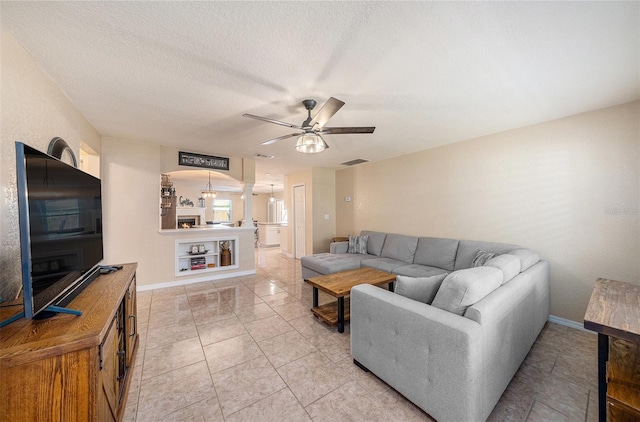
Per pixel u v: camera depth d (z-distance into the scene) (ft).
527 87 6.76
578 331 8.32
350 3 4.04
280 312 9.86
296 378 6.01
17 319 3.57
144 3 4.03
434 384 4.60
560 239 8.91
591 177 8.27
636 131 7.49
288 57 5.50
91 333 3.22
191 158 13.73
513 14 4.26
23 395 2.89
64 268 4.28
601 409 4.13
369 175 16.96
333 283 9.06
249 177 15.76
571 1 3.99
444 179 12.56
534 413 4.94
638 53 5.24
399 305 5.27
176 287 13.00
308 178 19.54
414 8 4.14
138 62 5.65
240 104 7.80
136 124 9.59
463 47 5.13
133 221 12.07
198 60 5.59
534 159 9.53
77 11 4.16
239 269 15.29
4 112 4.37
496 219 10.63
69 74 6.07
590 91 6.96
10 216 4.43
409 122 9.38
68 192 4.51
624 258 7.70
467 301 4.76
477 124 9.60
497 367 4.91
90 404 3.15
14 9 4.07
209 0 3.98
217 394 5.49
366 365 6.08
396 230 15.05
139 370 6.30
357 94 7.16
